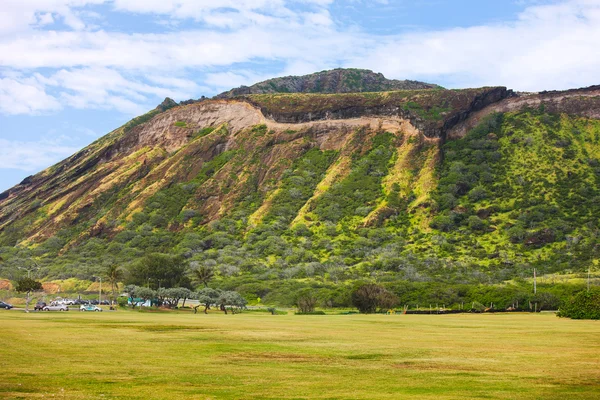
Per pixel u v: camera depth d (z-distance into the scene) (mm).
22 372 36594
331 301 154500
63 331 64438
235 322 89500
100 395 30594
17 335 58062
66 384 33250
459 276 185375
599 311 104250
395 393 32188
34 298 187375
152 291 154750
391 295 139625
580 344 56594
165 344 53344
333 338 61844
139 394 31109
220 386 33750
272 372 38656
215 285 189125
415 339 61594
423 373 38750
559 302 142000
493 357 46719
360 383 35094
